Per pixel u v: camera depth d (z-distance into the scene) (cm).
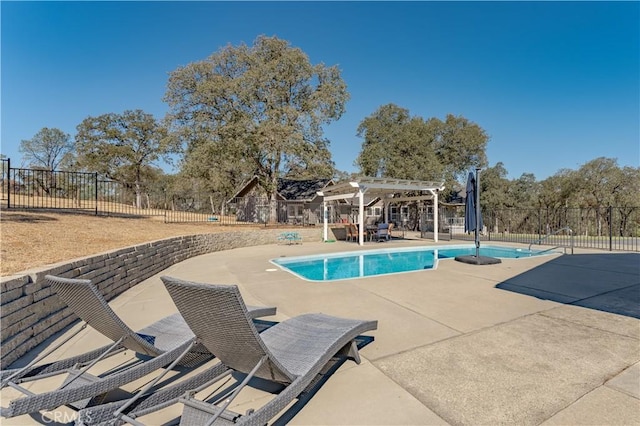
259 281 655
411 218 2789
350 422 208
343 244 1482
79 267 438
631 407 220
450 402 229
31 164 3859
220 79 2020
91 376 226
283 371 210
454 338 348
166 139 2078
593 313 431
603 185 2553
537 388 245
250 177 3016
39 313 337
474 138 2675
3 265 446
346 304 485
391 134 2538
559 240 1616
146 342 253
